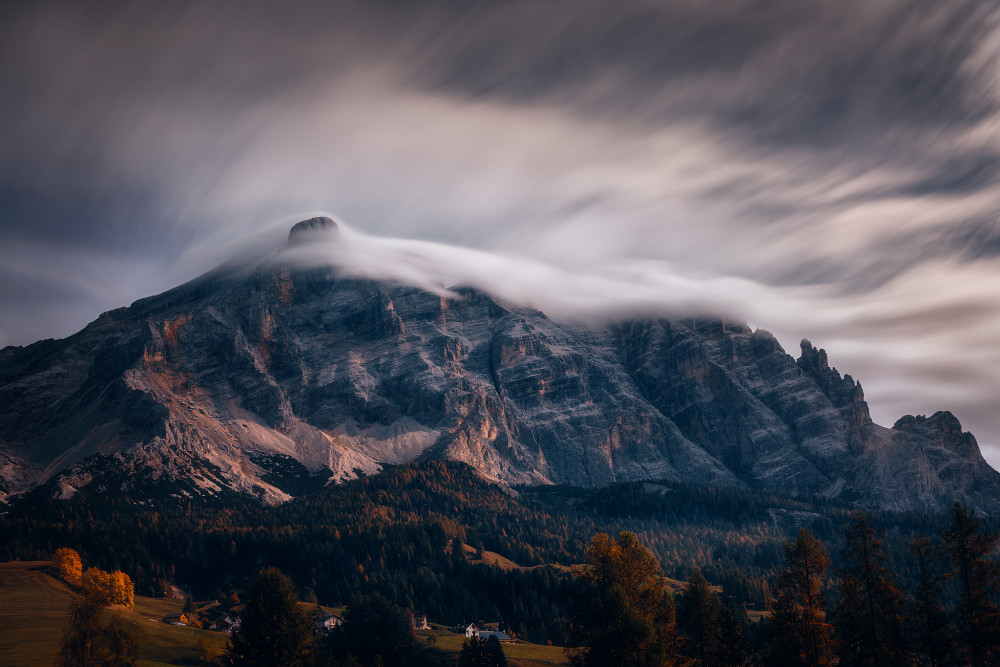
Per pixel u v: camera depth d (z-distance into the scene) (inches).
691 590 5201.8
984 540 4315.9
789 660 4630.9
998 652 4205.2
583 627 4985.2
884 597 4478.3
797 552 4768.7
